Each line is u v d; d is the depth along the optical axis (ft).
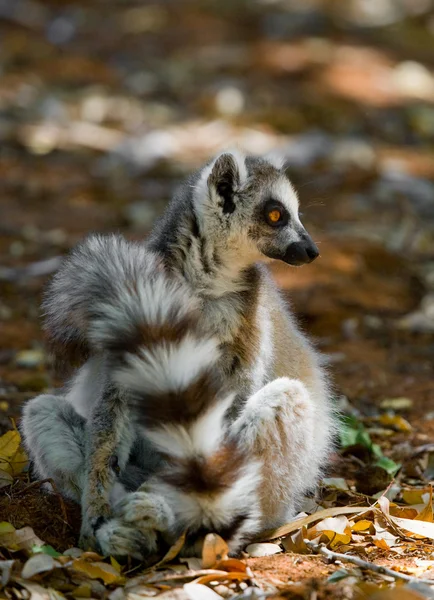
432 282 66.44
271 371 35.91
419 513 34.60
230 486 28.91
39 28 136.98
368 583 28.30
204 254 35.01
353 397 47.93
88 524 30.60
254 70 119.34
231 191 36.04
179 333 29.07
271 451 32.24
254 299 35.14
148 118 102.58
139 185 83.87
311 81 115.96
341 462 40.55
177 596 27.73
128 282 30.14
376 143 99.25
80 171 86.84
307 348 38.93
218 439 28.99
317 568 29.84
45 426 32.78
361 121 104.73
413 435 43.83
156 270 31.17
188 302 30.58
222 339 33.86
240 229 35.83
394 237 73.67
